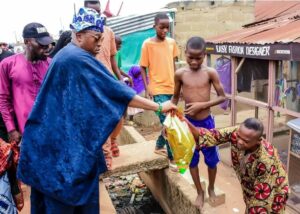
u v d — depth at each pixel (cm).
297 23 577
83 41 227
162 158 442
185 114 353
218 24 1086
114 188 575
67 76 218
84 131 221
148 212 496
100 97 220
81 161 219
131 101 232
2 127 354
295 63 470
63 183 221
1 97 319
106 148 402
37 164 226
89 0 427
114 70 424
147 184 563
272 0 1187
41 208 248
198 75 346
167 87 435
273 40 482
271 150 262
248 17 1097
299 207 467
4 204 254
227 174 594
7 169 260
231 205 483
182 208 401
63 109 220
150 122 882
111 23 932
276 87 516
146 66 445
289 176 481
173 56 449
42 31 312
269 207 266
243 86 604
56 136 221
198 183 369
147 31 965
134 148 479
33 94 321
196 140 290
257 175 262
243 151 266
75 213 254
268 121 538
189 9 1075
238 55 579
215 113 777
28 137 229
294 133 471
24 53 323
